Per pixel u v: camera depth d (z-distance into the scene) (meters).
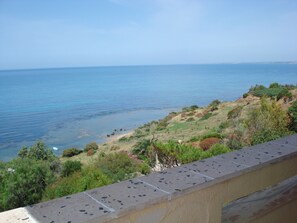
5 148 38.81
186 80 157.62
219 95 92.44
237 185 1.20
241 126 20.41
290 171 1.47
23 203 11.49
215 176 1.12
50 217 0.80
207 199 1.09
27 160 13.45
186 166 1.23
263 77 156.88
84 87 129.00
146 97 92.75
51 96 99.38
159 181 1.07
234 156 1.38
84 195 0.94
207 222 1.10
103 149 31.61
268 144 1.61
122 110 70.12
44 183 12.20
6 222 0.77
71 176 11.20
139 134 37.41
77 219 0.79
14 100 91.19
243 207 1.34
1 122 57.91
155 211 0.93
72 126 52.78
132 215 0.88
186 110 46.97
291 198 1.43
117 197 0.93
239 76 172.75
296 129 17.28
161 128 37.84
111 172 13.84
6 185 11.61
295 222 1.50
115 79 179.88
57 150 37.00
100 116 62.81
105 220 0.81
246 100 40.44
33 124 55.25
